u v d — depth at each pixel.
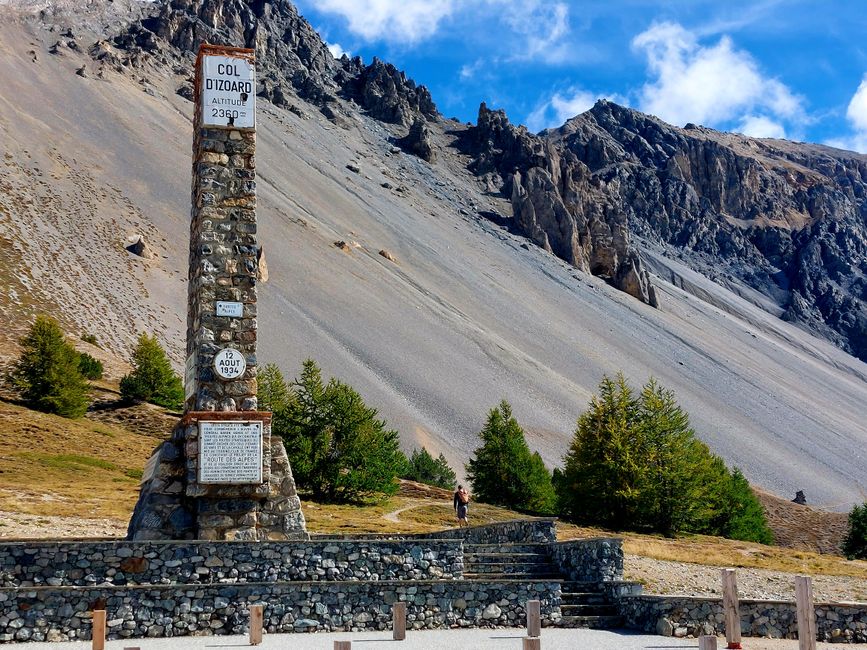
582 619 22.66
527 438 133.00
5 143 179.38
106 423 71.19
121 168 195.38
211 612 20.19
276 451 25.59
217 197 26.20
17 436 59.47
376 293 183.12
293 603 20.73
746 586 33.28
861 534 62.81
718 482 63.25
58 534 32.81
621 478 55.47
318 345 145.38
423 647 18.58
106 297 132.62
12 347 85.94
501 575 25.64
